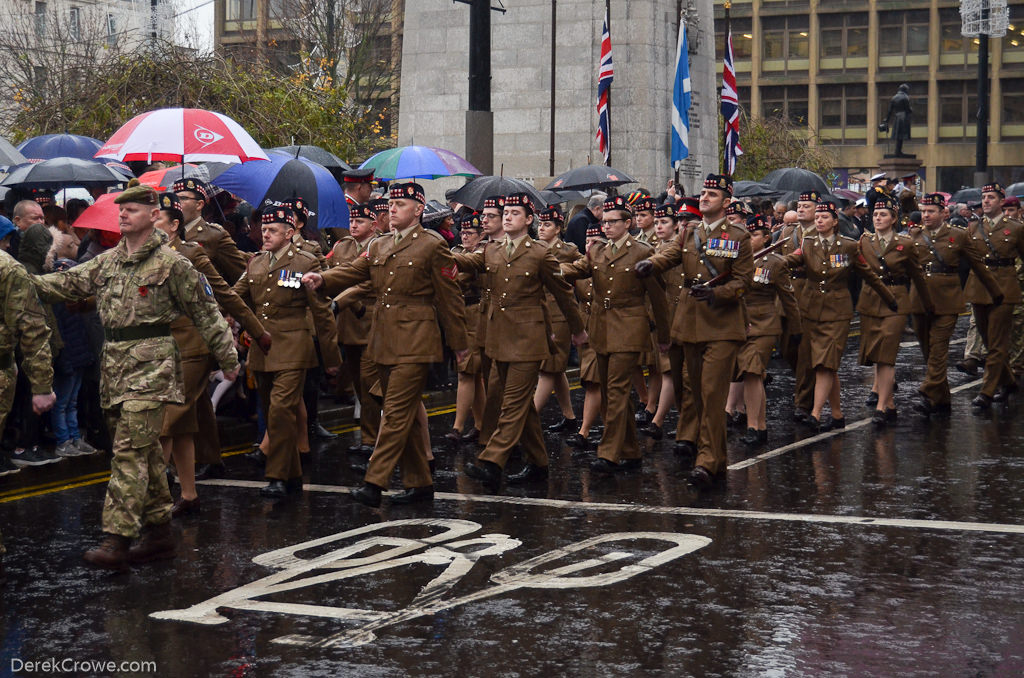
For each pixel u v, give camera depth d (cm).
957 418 1318
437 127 2462
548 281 947
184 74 2191
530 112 2411
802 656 560
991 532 804
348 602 647
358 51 4769
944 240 1330
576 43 2384
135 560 727
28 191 1345
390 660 555
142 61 2239
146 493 719
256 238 1239
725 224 958
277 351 913
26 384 992
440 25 2461
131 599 656
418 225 885
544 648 571
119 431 709
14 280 687
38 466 993
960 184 7350
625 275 989
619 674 538
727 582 682
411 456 901
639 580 687
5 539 794
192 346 845
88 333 1030
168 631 600
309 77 2670
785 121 4991
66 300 720
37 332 693
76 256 1102
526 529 815
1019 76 7194
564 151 2394
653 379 1272
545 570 709
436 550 757
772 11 7456
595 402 1135
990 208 1392
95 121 2161
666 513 864
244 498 915
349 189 1231
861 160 7394
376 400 1074
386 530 812
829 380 1236
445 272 876
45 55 3916
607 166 1922
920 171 7369
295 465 926
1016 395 1495
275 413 913
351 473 1016
